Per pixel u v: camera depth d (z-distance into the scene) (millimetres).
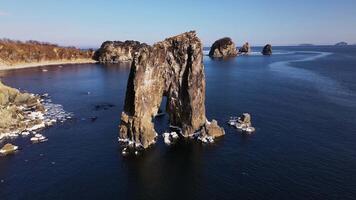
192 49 75938
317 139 76438
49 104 118312
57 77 198750
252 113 99562
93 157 67625
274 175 58750
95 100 125375
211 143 74250
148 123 74812
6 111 87312
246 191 53531
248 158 66188
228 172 60281
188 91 76938
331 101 116938
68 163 64938
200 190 54094
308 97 124250
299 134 80000
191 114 77562
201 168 62062
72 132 84062
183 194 53000
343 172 59562
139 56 72500
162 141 75688
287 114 98438
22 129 84625
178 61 78500
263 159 65625
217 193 53094
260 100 118375
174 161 65250
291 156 66875
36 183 57000
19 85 164375
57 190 54562
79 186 55875
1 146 73562
